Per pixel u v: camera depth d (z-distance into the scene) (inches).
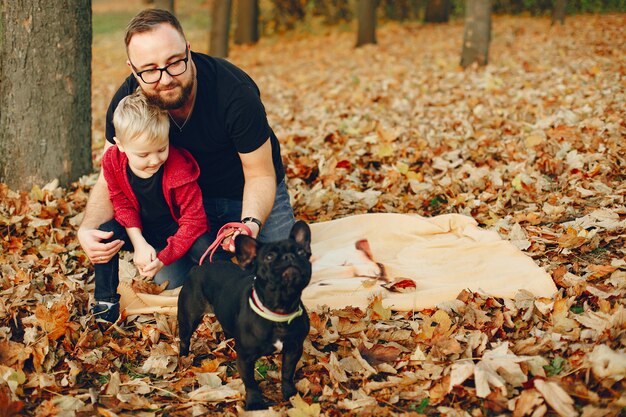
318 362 137.9
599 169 219.0
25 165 228.7
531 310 145.3
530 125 285.4
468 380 124.7
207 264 136.0
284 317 112.3
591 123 271.6
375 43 705.0
